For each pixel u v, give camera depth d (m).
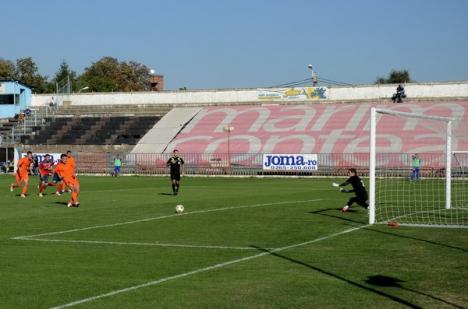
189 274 10.72
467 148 50.16
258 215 20.19
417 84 64.94
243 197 28.17
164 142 60.78
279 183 41.25
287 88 69.00
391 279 10.17
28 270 11.13
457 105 59.44
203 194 30.33
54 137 65.62
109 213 21.05
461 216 20.14
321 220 18.75
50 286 9.84
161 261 11.99
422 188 34.94
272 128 60.62
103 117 69.88
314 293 9.25
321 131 58.03
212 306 8.56
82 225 17.70
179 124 65.25
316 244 13.98
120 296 9.16
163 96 73.31
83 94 75.56
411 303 8.60
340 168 49.81
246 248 13.52
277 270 11.02
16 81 75.50
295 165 51.22
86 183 41.28
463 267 11.15
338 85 68.00
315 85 72.94
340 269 11.05
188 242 14.43
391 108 61.16
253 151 55.91
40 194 29.39
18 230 16.64
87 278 10.43
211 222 18.34
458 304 8.54
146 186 37.66
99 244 14.17
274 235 15.55
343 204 24.20
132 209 22.38
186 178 49.09
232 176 51.94
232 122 63.75
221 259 12.18
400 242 14.18
